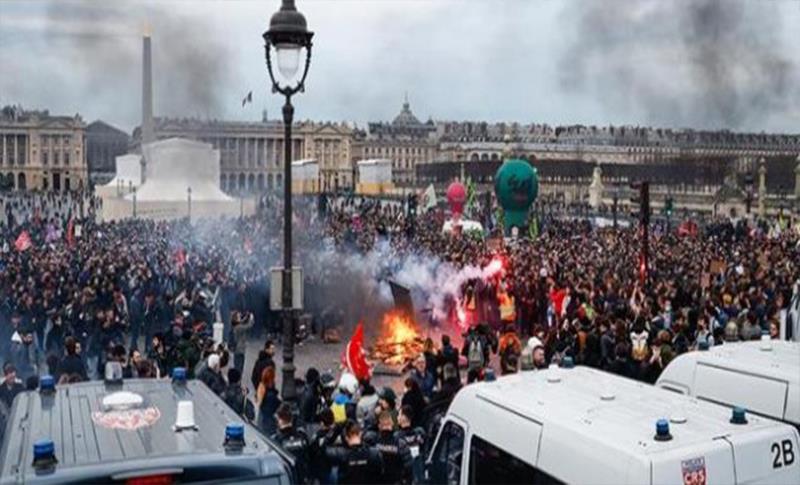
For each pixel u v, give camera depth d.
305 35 12.16
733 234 56.81
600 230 62.81
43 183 169.50
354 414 11.62
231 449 5.52
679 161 137.25
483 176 147.00
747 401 9.70
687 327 19.08
